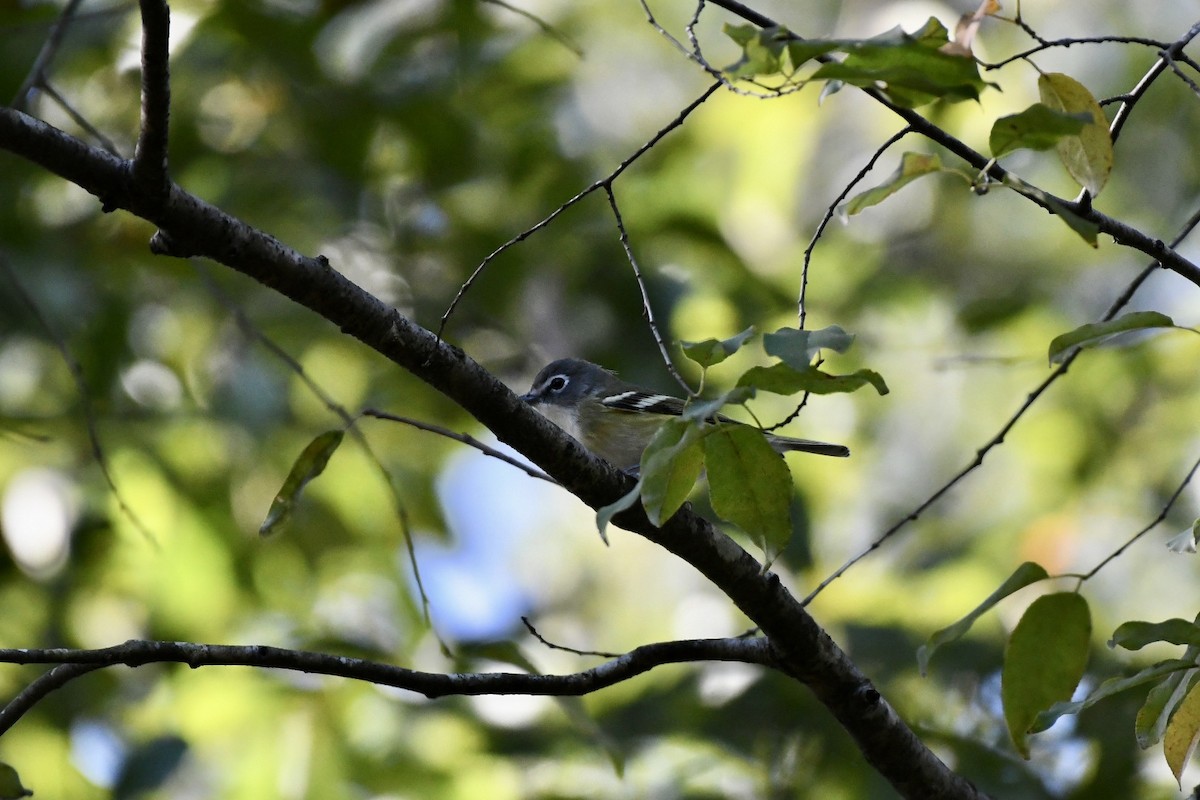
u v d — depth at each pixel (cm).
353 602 1412
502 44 1518
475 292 1417
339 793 1143
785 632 667
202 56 1382
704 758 1138
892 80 460
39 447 1294
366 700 1186
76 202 1402
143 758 1162
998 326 1493
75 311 1297
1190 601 1471
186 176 1398
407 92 1434
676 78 1970
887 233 1883
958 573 1395
